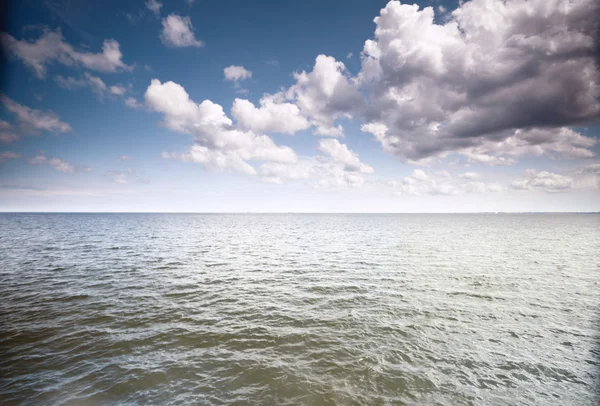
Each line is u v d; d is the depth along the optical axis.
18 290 18.20
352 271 24.30
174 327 12.84
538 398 8.27
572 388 8.74
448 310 15.06
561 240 48.12
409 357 10.36
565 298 17.05
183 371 9.36
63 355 10.30
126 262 27.62
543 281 20.86
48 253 32.16
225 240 48.75
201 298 17.00
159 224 102.50
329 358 10.23
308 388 8.52
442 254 33.09
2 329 12.39
